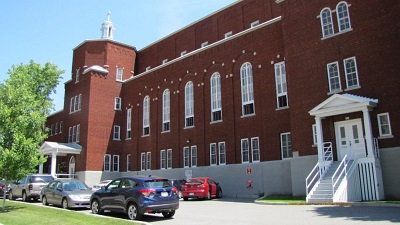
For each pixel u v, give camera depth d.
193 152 33.69
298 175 23.12
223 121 31.06
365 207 15.76
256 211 16.28
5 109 19.14
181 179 31.94
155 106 39.66
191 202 22.91
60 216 14.92
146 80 41.88
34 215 15.59
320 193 18.98
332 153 21.22
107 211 17.14
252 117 28.73
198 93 34.09
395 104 19.39
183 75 36.38
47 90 51.47
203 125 32.94
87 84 43.47
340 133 21.53
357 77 21.11
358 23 21.61
